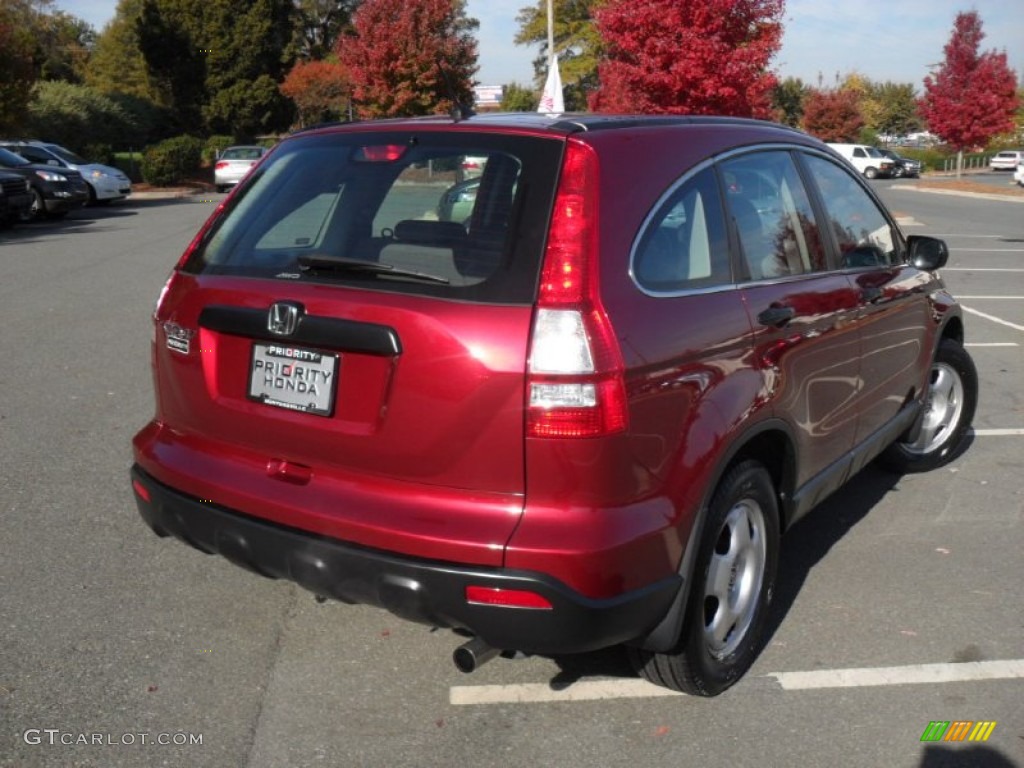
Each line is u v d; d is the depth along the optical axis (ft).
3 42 84.07
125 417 21.21
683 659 10.46
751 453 11.63
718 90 57.93
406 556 9.20
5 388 23.43
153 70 167.53
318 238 10.59
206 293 10.89
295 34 198.90
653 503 9.43
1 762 9.77
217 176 118.83
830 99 203.10
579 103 171.22
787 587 14.02
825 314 12.57
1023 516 16.71
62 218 75.92
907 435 18.37
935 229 74.79
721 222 11.10
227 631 12.47
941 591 13.92
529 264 9.16
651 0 58.29
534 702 11.07
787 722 10.74
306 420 9.96
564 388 8.79
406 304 9.35
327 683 11.37
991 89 149.89
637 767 9.95
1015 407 23.38
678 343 9.70
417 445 9.28
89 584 13.58
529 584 8.79
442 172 10.18
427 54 108.99
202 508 10.52
